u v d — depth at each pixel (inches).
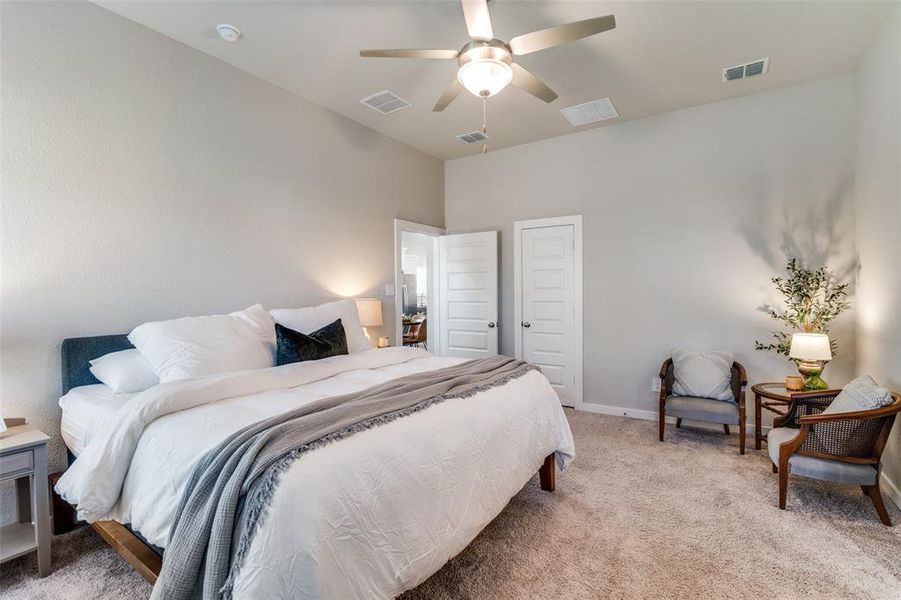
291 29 103.1
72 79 90.0
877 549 76.7
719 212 146.6
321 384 85.7
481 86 90.4
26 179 84.3
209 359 87.0
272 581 41.5
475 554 75.7
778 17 99.0
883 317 103.2
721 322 146.9
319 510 45.5
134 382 83.1
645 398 161.3
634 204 162.2
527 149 186.7
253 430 53.4
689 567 72.1
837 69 124.1
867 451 85.7
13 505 83.0
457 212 207.9
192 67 110.6
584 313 173.5
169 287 106.0
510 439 79.0
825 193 130.3
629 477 107.9
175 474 53.2
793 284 133.3
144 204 101.5
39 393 85.5
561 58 116.6
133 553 59.7
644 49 112.3
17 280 83.3
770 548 77.4
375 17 98.6
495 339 192.4
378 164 170.6
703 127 148.6
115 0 91.9
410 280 331.9
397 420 61.3
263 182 127.7
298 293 138.1
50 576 70.2
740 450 123.5
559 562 73.5
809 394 102.0
